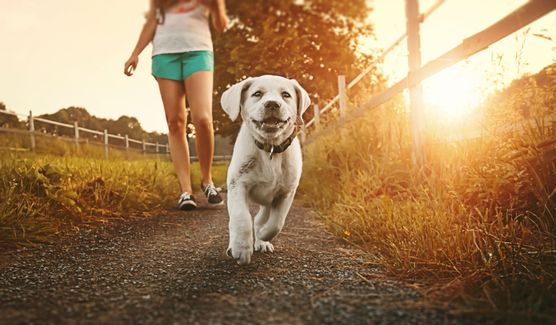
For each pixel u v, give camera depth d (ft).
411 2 12.07
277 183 8.54
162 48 13.51
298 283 6.34
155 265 7.61
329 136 19.04
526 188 7.66
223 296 5.71
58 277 6.79
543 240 6.66
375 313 4.92
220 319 4.82
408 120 14.12
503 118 8.80
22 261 7.84
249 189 8.54
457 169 9.29
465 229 7.11
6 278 6.73
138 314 5.02
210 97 14.10
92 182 13.84
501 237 6.75
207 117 13.97
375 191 11.88
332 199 14.98
